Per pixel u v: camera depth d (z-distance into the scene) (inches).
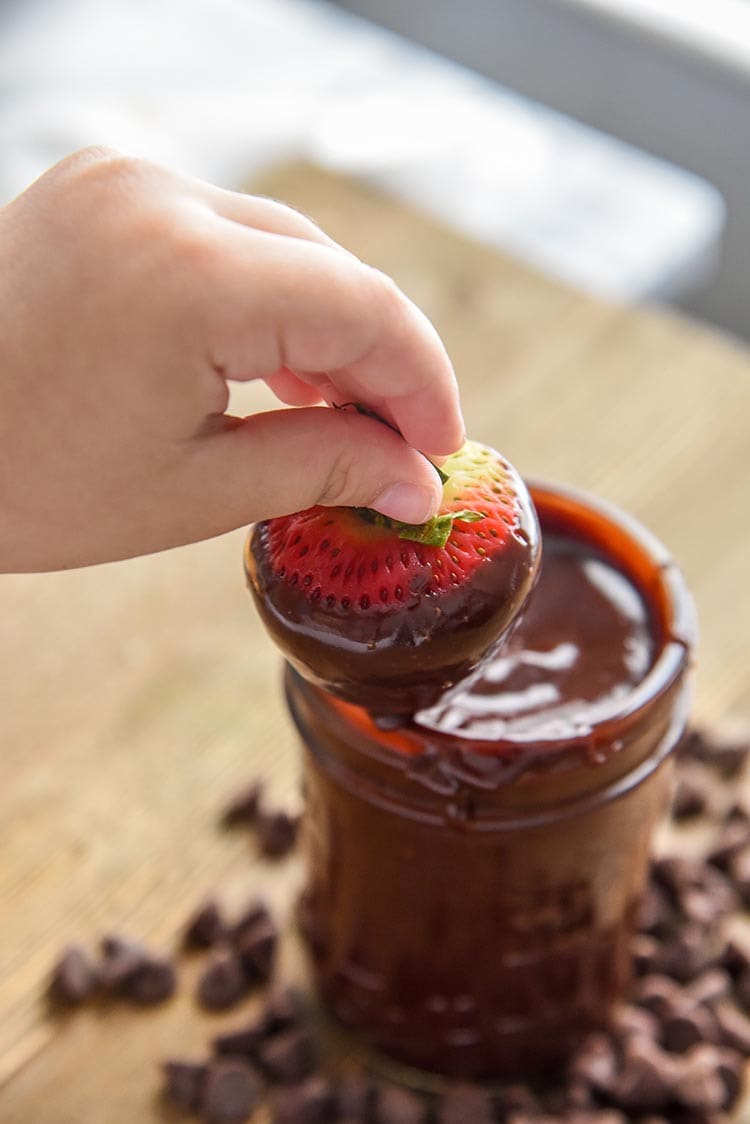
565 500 16.6
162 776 18.8
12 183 29.1
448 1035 16.8
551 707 15.5
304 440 13.7
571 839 15.6
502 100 33.7
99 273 13.0
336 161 30.0
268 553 14.5
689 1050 17.1
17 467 13.6
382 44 34.1
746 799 18.6
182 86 32.3
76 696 19.3
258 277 13.0
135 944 17.5
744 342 32.9
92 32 33.8
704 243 29.1
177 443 13.6
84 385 13.3
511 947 16.2
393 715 14.9
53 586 20.3
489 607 14.2
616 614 16.2
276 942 17.6
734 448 21.6
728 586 20.3
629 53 31.1
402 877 15.9
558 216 28.9
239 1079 16.7
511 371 22.5
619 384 22.3
